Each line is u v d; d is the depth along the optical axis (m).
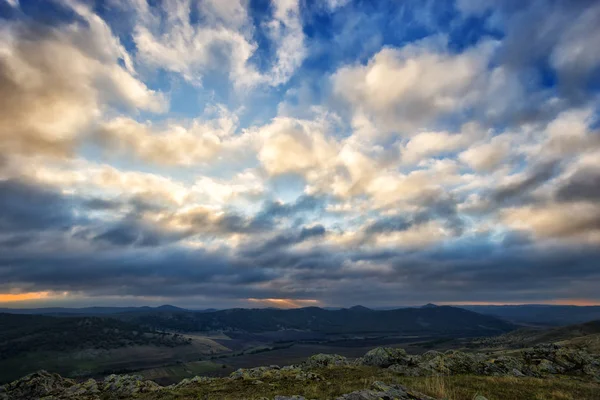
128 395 28.59
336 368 36.44
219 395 24.58
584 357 38.59
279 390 25.19
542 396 22.64
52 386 34.06
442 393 23.30
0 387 33.31
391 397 20.52
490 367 35.16
